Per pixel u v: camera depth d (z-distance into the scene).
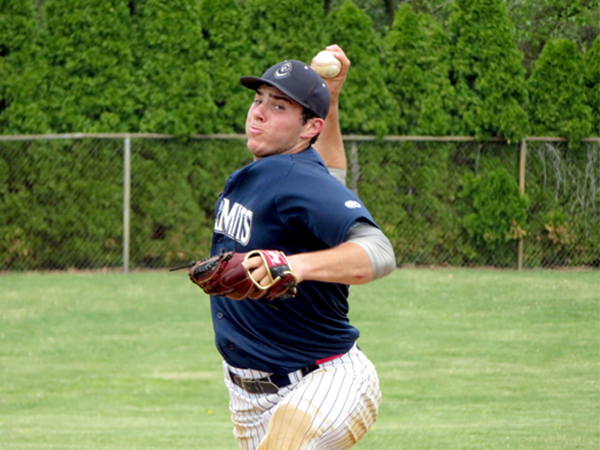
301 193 8.91
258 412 10.09
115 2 51.88
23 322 35.84
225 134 52.97
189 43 52.41
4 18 51.12
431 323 35.88
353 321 36.34
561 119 55.44
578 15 71.00
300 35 53.78
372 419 10.20
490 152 55.31
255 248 9.32
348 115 54.19
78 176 51.81
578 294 43.72
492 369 27.56
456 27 55.09
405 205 55.34
